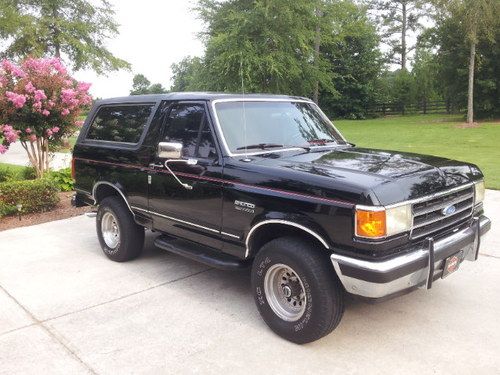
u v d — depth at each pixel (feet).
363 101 138.92
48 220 26.91
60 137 34.58
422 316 14.07
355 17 116.88
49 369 11.93
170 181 15.81
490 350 12.18
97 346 12.94
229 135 14.56
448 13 83.46
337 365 11.72
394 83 146.92
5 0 90.43
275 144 15.16
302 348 12.54
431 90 138.62
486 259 18.39
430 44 102.83
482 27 81.20
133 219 18.67
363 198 10.91
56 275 18.17
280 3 83.76
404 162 13.46
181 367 11.85
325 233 11.59
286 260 12.34
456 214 13.25
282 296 13.14
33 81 31.65
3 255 20.74
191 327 13.84
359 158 13.97
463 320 13.78
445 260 12.55
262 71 85.76
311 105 17.97
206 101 15.03
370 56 138.00
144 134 17.12
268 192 12.71
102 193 20.02
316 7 91.20
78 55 98.58
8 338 13.48
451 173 13.23
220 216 14.19
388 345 12.54
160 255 20.24
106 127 19.57
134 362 12.13
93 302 15.70
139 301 15.67
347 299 15.15
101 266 19.08
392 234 11.07
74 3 98.48
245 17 84.07
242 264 14.17
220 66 85.76
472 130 75.87
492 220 23.35
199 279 17.48
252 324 13.93
